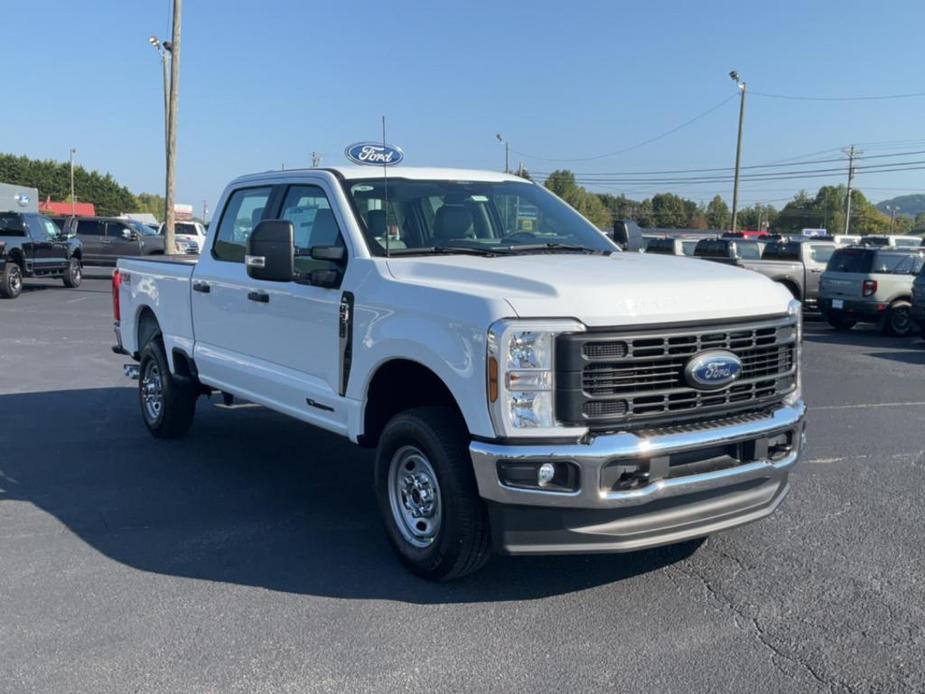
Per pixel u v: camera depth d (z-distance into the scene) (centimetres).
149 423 805
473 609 445
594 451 402
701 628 424
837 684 373
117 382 1095
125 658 395
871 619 434
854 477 686
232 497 630
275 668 386
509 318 406
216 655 398
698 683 373
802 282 2112
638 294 417
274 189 622
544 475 407
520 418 406
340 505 612
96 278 3103
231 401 742
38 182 11875
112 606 448
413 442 469
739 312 441
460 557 450
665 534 434
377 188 559
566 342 403
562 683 374
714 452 437
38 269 2403
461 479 442
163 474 687
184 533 555
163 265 752
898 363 1359
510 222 586
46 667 387
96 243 3152
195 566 502
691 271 468
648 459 411
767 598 458
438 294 447
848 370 1279
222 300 659
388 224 533
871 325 2070
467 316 423
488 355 410
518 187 622
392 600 456
